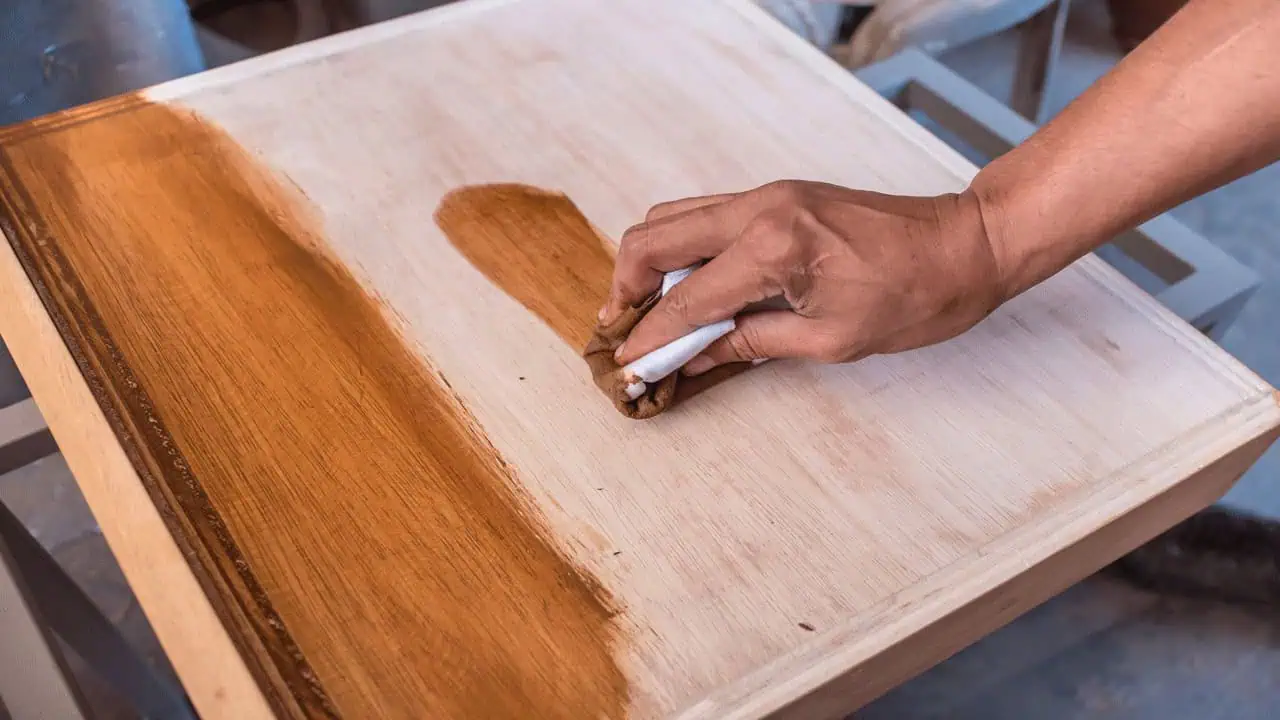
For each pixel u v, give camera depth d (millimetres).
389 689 424
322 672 427
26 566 688
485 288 596
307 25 1479
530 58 756
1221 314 809
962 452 514
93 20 896
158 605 440
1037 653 922
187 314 568
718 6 811
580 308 588
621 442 519
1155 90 476
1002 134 966
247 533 472
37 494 1146
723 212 513
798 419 531
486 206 645
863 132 701
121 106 693
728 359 533
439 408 531
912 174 668
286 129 689
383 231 625
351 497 489
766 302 527
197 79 717
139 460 497
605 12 801
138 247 604
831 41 1398
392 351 558
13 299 563
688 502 492
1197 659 913
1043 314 580
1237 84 456
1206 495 556
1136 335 570
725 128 703
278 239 615
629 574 463
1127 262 1280
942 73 1032
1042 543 474
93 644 801
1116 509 487
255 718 408
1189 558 939
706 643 439
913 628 444
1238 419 528
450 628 443
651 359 503
